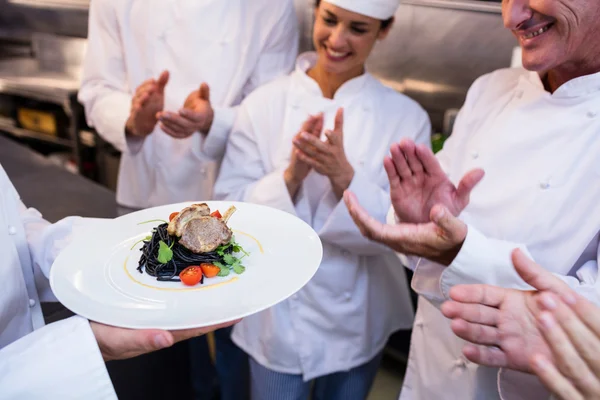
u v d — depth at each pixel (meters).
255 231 1.17
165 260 1.04
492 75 1.54
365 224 1.12
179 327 0.86
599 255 1.14
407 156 1.18
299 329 1.80
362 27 1.66
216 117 1.94
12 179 2.28
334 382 1.98
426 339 1.50
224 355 2.27
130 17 2.23
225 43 2.16
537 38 1.13
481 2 2.47
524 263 0.88
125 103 2.17
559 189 1.19
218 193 1.90
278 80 1.94
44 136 4.04
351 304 1.81
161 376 1.90
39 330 0.95
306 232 1.12
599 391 0.73
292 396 1.88
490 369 1.31
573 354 0.74
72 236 1.25
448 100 2.77
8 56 4.54
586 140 1.17
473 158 1.38
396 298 2.02
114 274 1.03
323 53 1.74
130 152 2.21
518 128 1.29
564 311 0.76
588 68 1.18
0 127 4.19
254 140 1.86
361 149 1.77
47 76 3.99
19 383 0.87
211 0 2.11
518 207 1.25
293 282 0.96
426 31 2.70
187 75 2.21
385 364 2.85
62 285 0.97
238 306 0.91
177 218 1.12
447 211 1.05
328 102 1.80
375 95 1.83
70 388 0.89
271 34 2.21
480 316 0.98
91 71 2.34
